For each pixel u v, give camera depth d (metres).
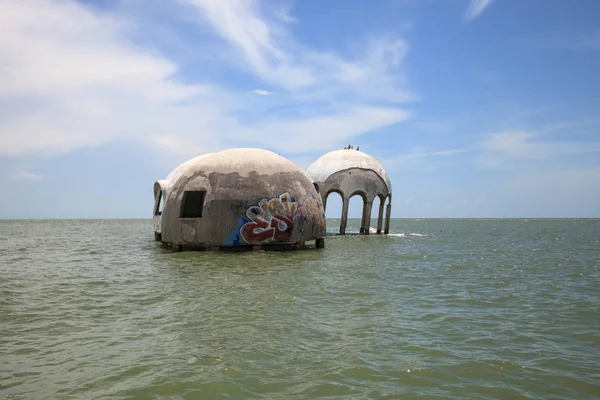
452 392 5.18
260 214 19.09
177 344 6.85
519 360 6.26
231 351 6.51
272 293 10.69
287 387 5.27
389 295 10.74
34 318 8.48
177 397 4.98
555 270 15.62
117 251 21.80
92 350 6.59
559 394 5.18
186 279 12.66
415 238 32.72
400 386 5.33
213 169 19.55
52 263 16.98
